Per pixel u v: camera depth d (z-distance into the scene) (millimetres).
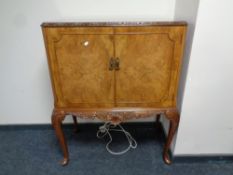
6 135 2047
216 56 1358
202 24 1272
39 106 2012
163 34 1248
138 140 1975
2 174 1641
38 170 1676
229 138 1645
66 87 1397
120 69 1337
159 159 1767
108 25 1209
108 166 1707
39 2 1612
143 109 1469
